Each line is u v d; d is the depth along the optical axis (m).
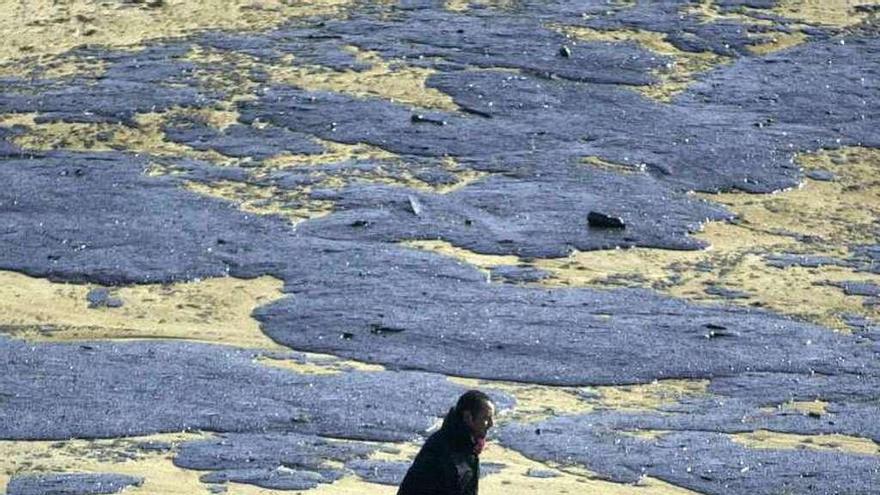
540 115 109.56
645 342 77.44
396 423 64.56
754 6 129.38
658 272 89.12
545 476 58.72
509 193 98.12
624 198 98.62
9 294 83.81
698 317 81.50
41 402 65.56
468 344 76.50
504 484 57.19
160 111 109.50
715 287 87.19
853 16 129.00
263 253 89.00
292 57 118.06
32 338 76.75
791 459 62.47
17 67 119.00
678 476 60.03
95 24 126.88
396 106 110.06
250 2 130.12
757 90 115.44
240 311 81.88
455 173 101.19
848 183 104.25
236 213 94.50
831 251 94.44
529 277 86.62
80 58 120.00
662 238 93.81
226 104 110.50
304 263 87.62
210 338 77.75
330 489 56.06
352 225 92.94
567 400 70.12
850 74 119.00
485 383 71.94
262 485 56.38
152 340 76.56
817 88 116.50
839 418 68.69
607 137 107.12
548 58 117.44
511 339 77.19
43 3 131.75
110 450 60.12
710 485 59.31
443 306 81.56
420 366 73.81
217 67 116.62
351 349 75.88
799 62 120.25
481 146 104.94
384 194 97.25
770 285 87.94
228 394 67.38
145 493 54.88
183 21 127.12
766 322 81.25
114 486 55.41
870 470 61.56
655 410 69.12
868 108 114.25
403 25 123.56
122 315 81.44
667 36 122.75
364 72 115.19
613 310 81.94
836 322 82.75
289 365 72.81
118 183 98.75
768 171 104.44
